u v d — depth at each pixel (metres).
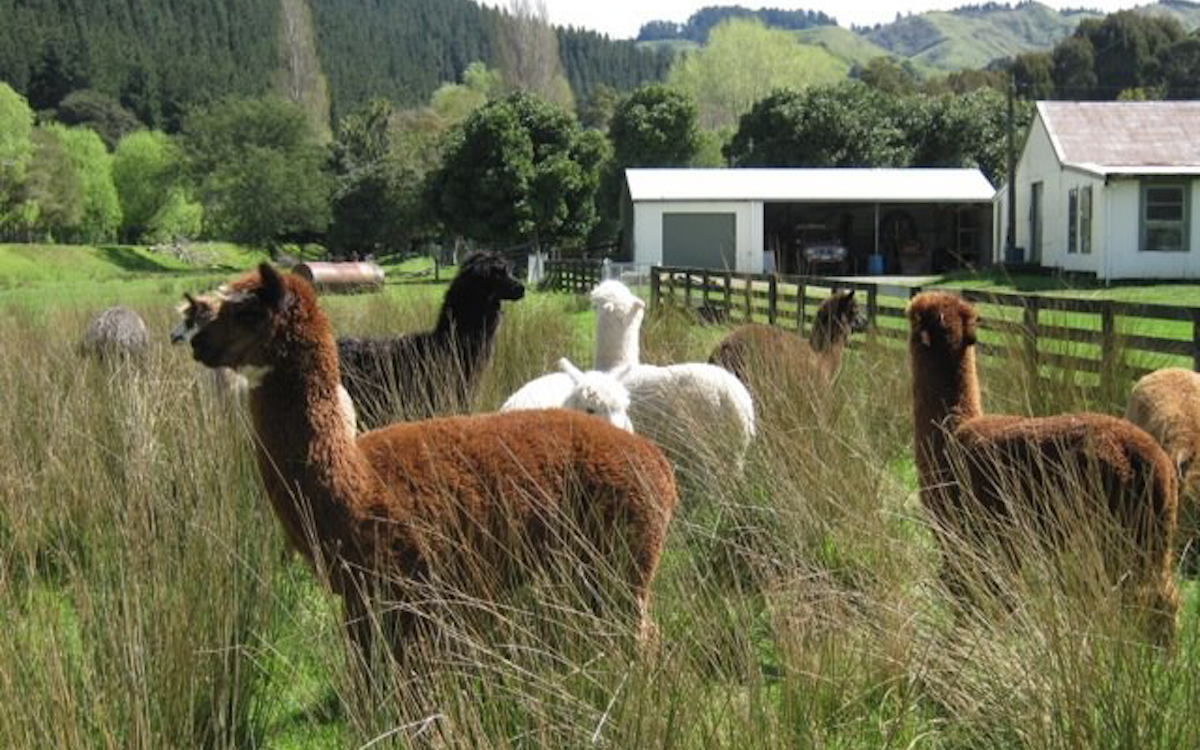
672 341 9.45
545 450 3.75
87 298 21.45
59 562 4.44
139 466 4.72
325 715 3.77
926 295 4.48
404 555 3.53
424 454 3.65
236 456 5.21
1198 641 3.46
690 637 3.61
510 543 3.66
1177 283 22.78
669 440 5.53
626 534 3.75
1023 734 3.13
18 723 3.06
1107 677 3.17
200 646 3.62
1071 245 25.23
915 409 4.46
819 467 5.00
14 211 63.75
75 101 87.19
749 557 4.31
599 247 42.78
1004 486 3.91
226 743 3.48
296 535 3.63
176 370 7.06
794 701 3.34
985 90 45.78
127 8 106.44
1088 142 25.62
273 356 3.51
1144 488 3.88
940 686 3.48
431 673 3.32
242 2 116.12
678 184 32.81
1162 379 5.36
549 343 8.89
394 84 120.19
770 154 43.84
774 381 6.44
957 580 3.88
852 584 4.28
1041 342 7.25
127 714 3.25
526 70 72.44
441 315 6.89
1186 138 25.50
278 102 61.66
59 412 5.82
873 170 34.66
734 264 31.59
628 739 2.99
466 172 36.91
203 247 69.31
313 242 59.09
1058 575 3.60
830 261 30.91
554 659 3.47
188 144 62.09
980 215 32.88
